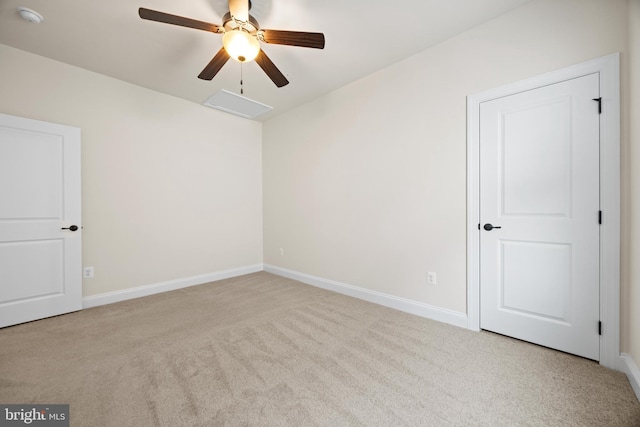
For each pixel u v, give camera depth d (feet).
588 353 5.72
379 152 9.25
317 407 4.48
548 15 6.07
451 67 7.53
